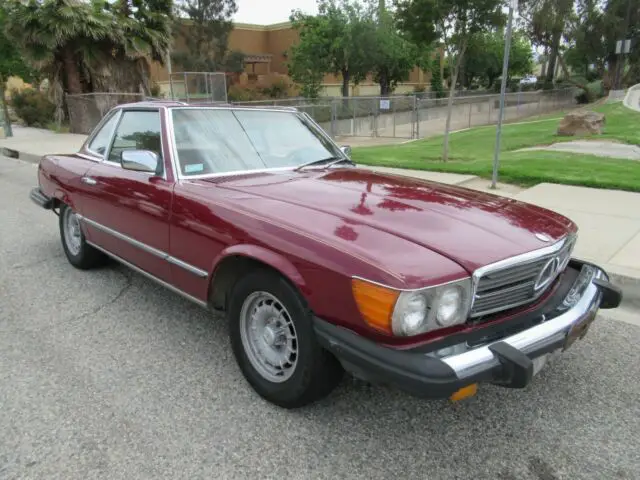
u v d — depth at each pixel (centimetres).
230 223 301
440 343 240
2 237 658
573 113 1638
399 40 3644
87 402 307
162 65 2398
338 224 276
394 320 228
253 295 297
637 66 4134
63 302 450
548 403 312
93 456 262
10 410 299
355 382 328
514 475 254
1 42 1973
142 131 407
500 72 5172
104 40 2131
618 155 1174
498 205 333
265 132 414
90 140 499
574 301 291
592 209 704
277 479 249
